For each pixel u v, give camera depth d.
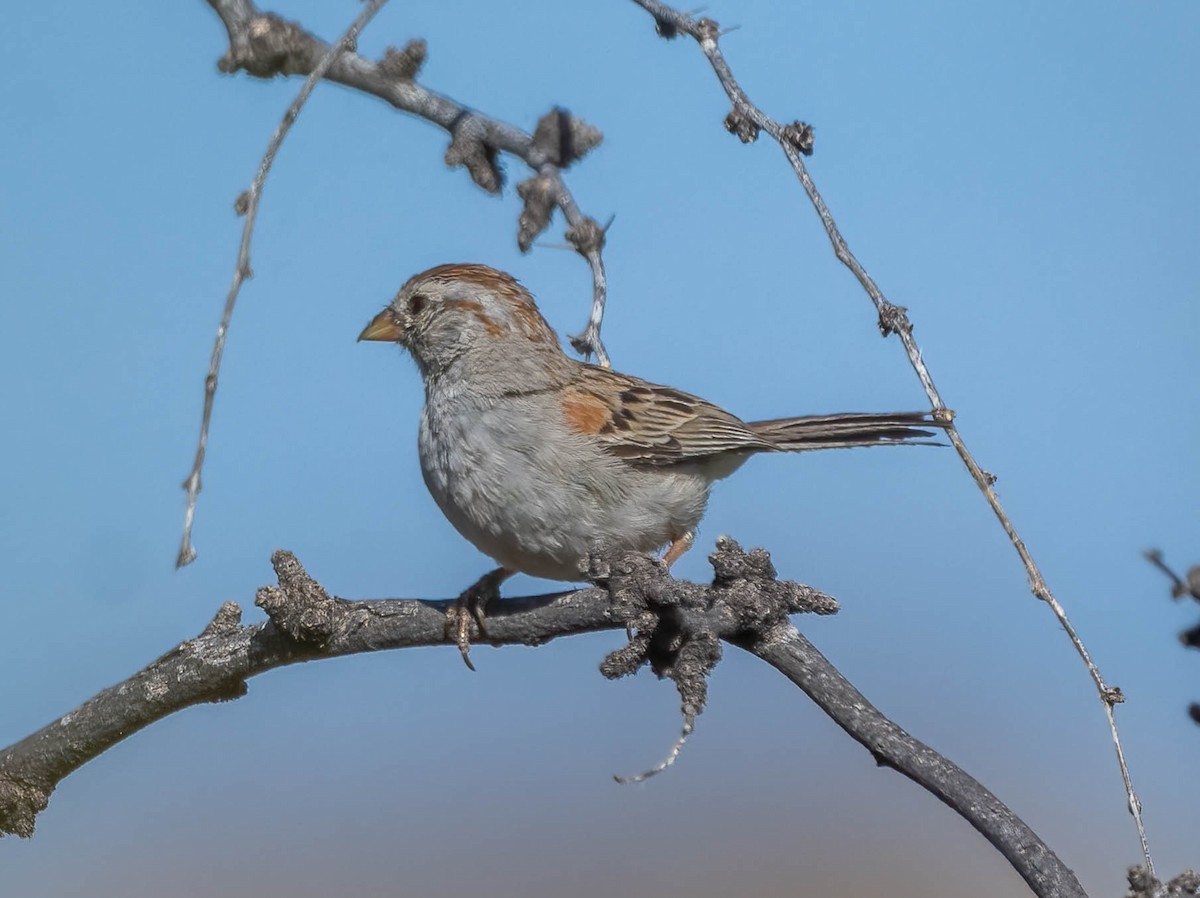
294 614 9.16
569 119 11.13
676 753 7.20
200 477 7.65
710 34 8.96
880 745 7.48
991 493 8.12
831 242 8.50
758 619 7.81
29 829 9.49
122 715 9.38
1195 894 6.38
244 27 10.77
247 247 7.86
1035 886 6.90
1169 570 7.93
